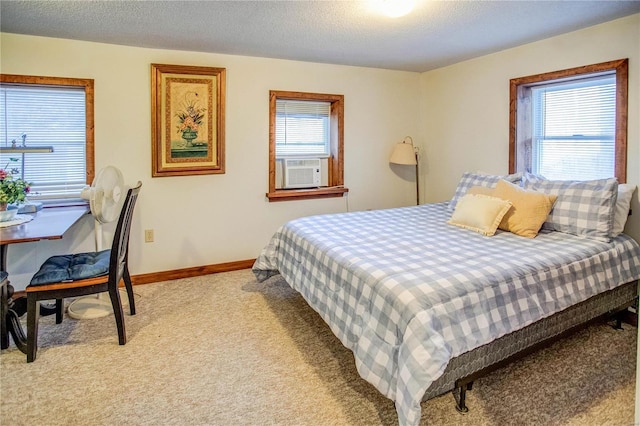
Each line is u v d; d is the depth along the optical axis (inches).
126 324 106.7
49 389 77.7
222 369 85.4
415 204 187.6
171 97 137.9
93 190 104.3
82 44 125.0
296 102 164.6
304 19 106.6
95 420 69.2
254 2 94.7
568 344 95.0
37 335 90.9
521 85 137.0
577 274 84.7
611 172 118.0
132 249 138.5
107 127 130.6
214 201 149.3
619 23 108.8
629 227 109.6
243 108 149.8
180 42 127.6
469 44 132.9
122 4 95.3
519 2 96.3
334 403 74.0
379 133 176.4
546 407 72.4
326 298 87.8
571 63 120.8
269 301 123.3
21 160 124.0
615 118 112.0
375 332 69.2
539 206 101.4
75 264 99.8
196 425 68.2
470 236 101.8
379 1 94.3
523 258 82.1
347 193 173.0
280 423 68.7
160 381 80.9
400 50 140.1
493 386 78.7
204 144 144.9
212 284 138.6
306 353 92.0
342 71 165.5
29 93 123.0
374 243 95.7
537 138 138.6
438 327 63.2
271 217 159.9
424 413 71.1
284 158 165.2
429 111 179.9
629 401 73.9
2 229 92.0
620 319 101.3
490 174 147.3
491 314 69.6
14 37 117.0
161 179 140.3
